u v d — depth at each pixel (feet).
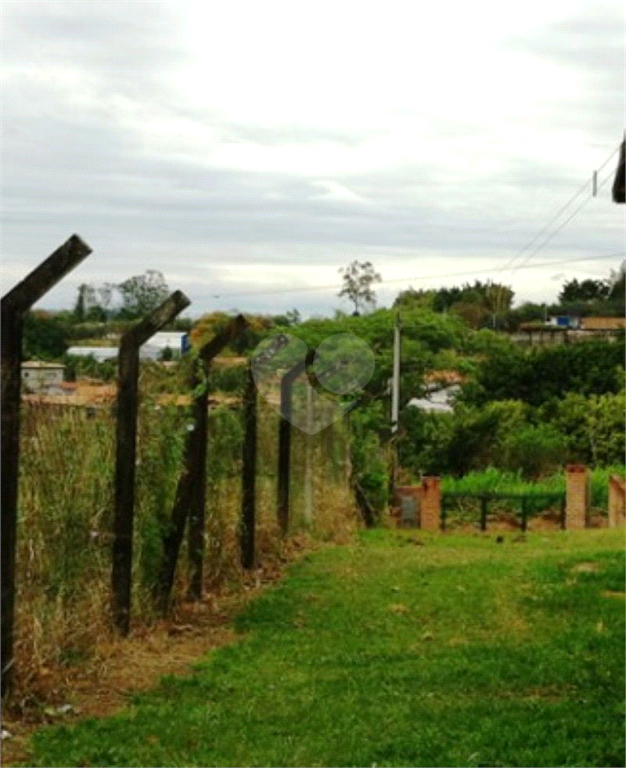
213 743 25.22
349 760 23.89
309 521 65.16
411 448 129.18
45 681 28.60
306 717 27.27
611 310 234.99
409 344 130.00
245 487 50.44
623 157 22.72
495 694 29.43
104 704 28.50
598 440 142.51
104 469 35.63
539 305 255.50
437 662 32.99
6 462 27.14
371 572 52.03
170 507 38.40
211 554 45.96
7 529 27.14
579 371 160.86
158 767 23.61
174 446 38.58
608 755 23.98
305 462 65.46
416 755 24.27
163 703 28.60
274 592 46.09
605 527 94.27
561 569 51.26
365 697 29.12
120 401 35.12
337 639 36.81
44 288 27.22
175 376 41.24
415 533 77.41
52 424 33.86
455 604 42.83
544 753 24.09
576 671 31.40
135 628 36.04
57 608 30.78
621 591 45.19
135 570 36.94
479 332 172.14
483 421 132.67
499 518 100.22
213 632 37.93
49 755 24.27
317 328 116.98
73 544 32.96
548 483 114.42
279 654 34.45
